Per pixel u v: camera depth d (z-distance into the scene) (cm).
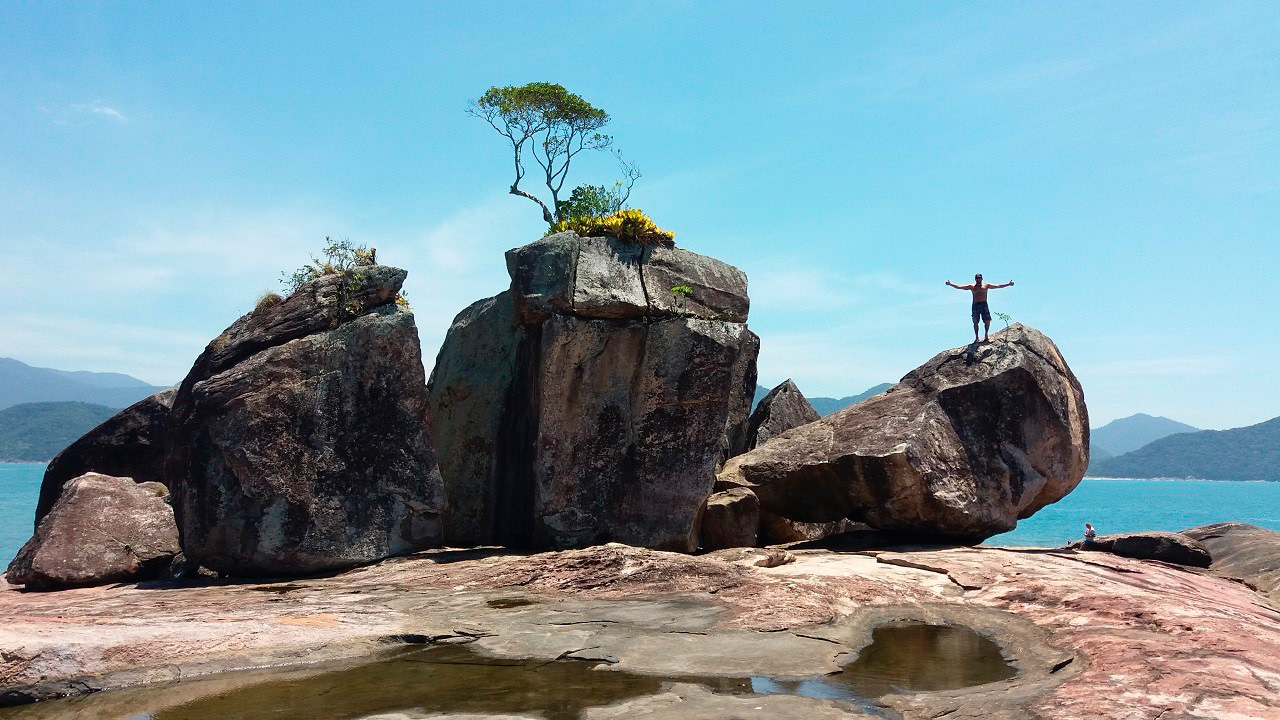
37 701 778
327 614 1044
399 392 1566
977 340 1889
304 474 1456
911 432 1705
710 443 1706
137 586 1384
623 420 1678
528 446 1702
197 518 1426
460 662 865
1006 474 1730
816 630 961
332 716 699
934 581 1212
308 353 1501
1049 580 1162
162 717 712
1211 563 1609
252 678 825
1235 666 733
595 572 1251
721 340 1730
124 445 2056
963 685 757
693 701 714
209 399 1445
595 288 1681
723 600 1111
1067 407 1820
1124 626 930
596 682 782
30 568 1395
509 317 1888
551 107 3084
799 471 1780
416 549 1562
